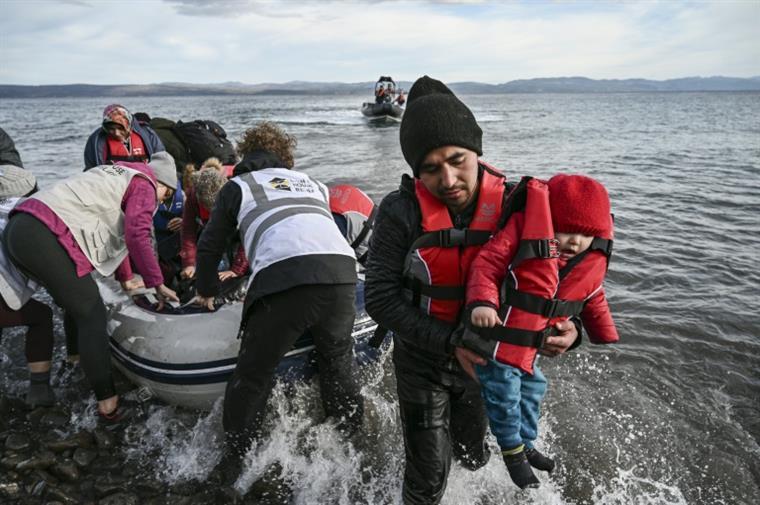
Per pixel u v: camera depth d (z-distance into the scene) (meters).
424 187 2.07
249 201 2.90
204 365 3.32
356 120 36.81
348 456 3.14
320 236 2.78
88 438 3.27
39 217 3.03
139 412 3.56
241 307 3.53
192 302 3.76
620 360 4.11
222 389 3.36
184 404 3.52
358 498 2.88
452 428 2.58
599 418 3.45
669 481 2.96
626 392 3.72
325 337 2.93
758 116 42.12
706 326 4.62
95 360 3.26
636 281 5.60
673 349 4.27
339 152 15.88
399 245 2.12
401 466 3.09
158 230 4.57
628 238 6.97
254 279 2.70
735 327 4.61
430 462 2.26
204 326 3.44
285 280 2.62
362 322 3.63
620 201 9.11
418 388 2.28
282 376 3.28
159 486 2.93
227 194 2.97
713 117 41.16
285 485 2.96
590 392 3.72
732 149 17.34
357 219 3.99
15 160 4.87
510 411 2.11
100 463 3.11
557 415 3.47
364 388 3.68
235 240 3.29
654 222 7.76
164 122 5.80
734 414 3.52
